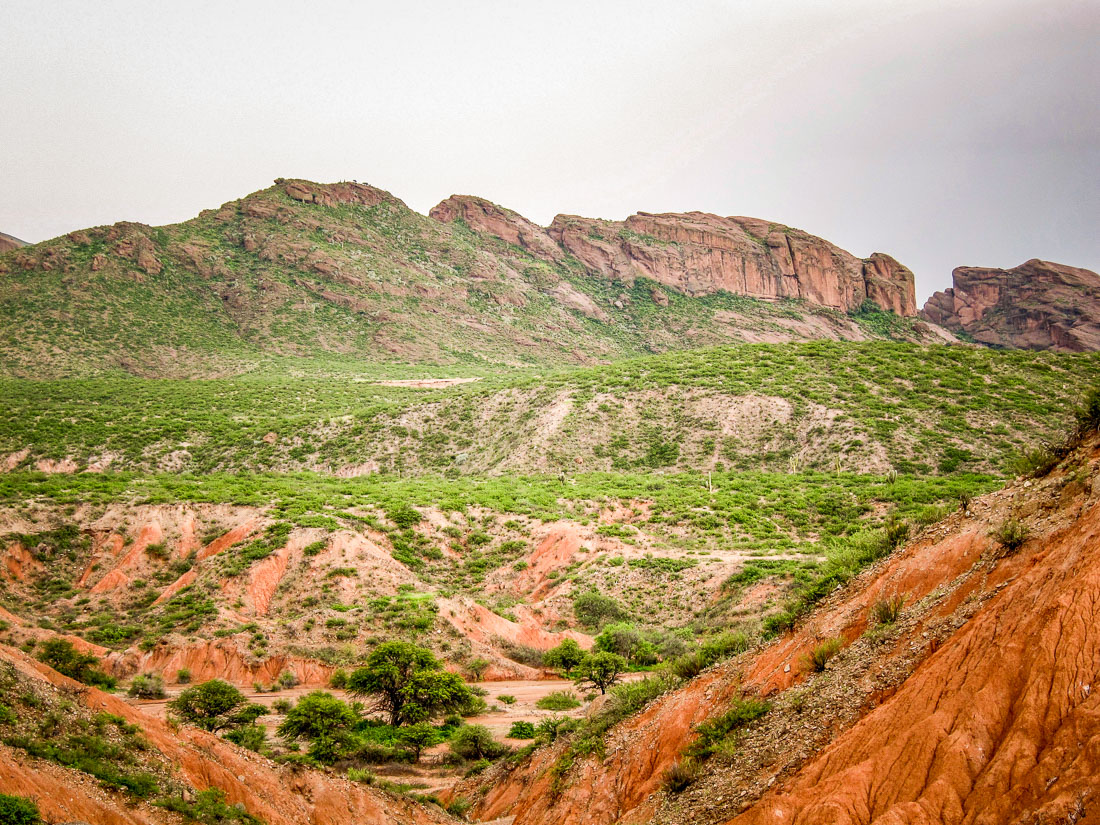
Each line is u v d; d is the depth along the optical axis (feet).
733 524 209.87
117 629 152.76
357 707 113.09
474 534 214.48
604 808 49.21
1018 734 26.17
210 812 46.37
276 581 170.81
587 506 228.84
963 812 25.57
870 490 218.59
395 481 291.17
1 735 41.88
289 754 77.71
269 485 255.50
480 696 126.62
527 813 58.44
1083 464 38.91
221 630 148.66
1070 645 27.12
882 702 35.19
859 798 28.84
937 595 39.78
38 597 174.09
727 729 43.75
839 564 53.47
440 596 169.68
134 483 237.04
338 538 184.03
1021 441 251.19
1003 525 38.09
